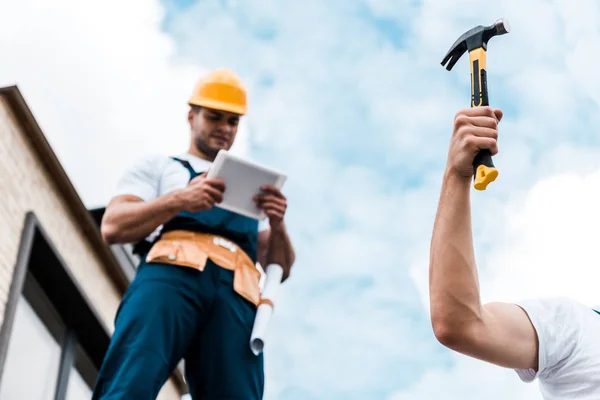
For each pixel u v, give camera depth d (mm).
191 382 4066
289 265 4410
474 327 2545
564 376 2564
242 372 4016
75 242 8352
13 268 7027
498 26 2555
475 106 2516
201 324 4059
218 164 4055
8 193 7215
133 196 4258
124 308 4004
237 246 4227
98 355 8469
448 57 2621
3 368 6578
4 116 7344
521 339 2592
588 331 2588
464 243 2559
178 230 4191
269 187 4152
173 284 4012
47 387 7793
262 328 4066
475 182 2396
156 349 3863
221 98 4566
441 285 2559
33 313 7715
